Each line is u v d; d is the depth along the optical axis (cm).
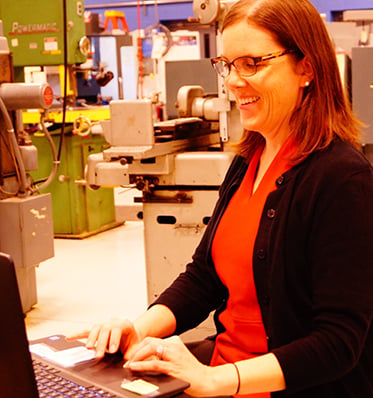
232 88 149
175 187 301
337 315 132
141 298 399
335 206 136
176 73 429
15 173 363
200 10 292
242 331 156
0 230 345
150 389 117
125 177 299
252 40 143
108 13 681
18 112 367
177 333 167
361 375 143
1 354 101
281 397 141
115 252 506
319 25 147
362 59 334
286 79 146
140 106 270
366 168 139
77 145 538
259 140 166
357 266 133
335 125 146
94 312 378
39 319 368
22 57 499
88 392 117
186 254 303
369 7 835
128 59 647
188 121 307
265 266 146
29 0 489
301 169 145
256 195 154
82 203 550
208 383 124
